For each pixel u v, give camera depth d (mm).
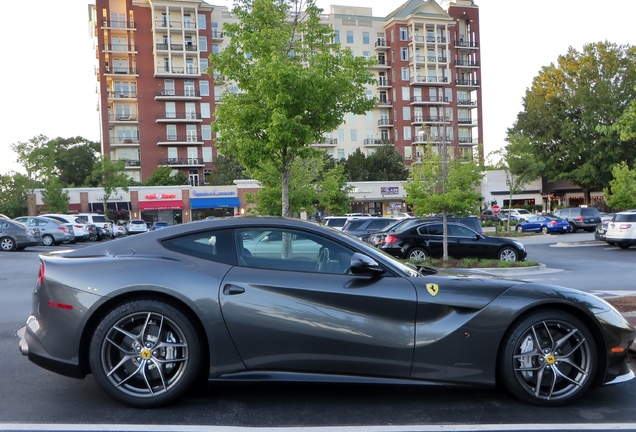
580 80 58656
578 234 35219
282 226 4195
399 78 79000
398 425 3629
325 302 3906
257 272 4008
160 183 66125
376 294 3920
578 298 4070
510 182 41344
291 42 13758
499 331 3918
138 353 3908
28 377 4793
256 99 12977
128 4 69188
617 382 4078
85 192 54594
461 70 83938
